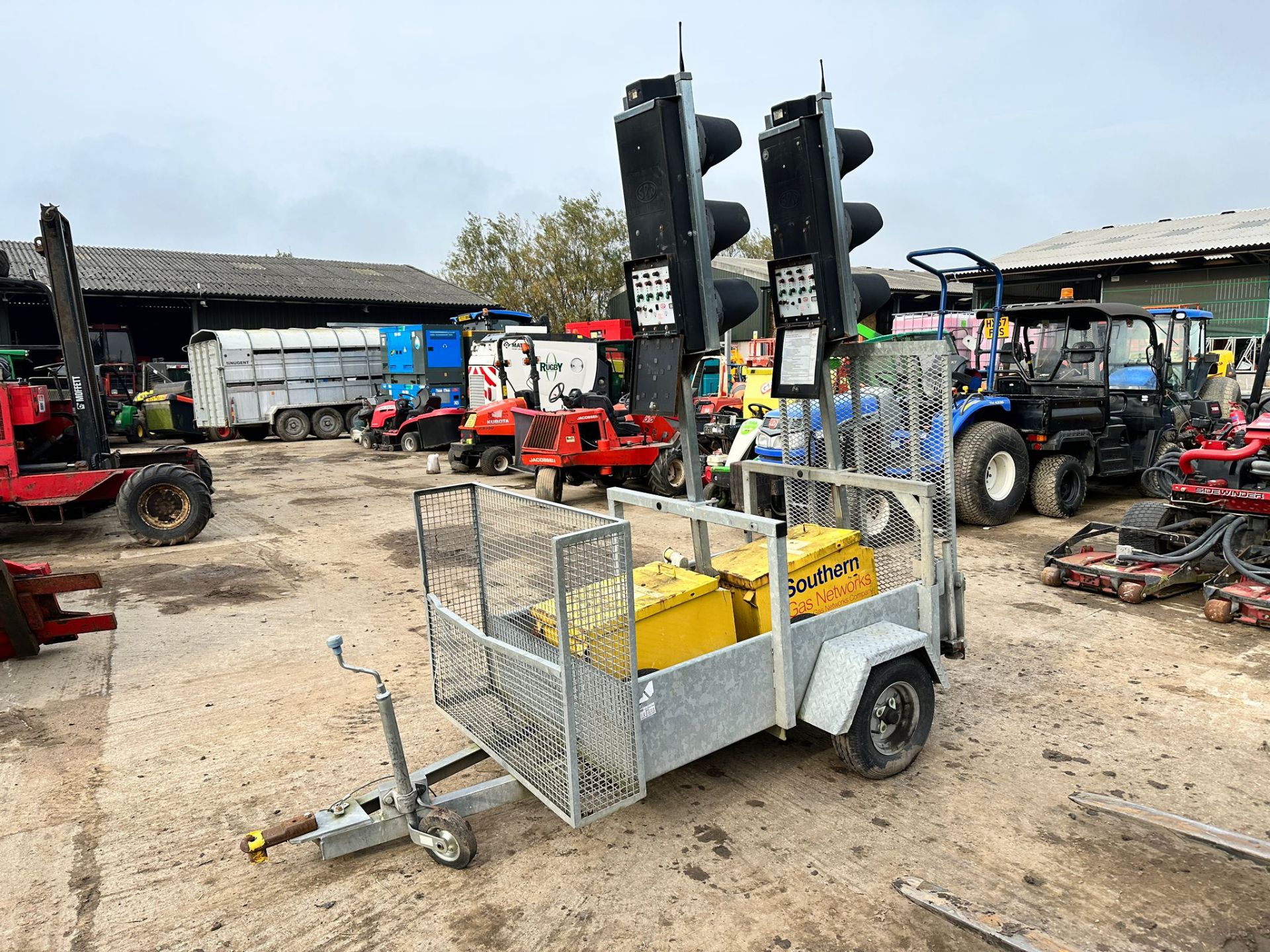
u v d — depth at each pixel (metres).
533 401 10.68
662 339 3.08
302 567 6.76
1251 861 2.65
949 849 2.74
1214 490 5.28
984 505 7.50
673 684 2.67
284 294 23.52
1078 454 8.48
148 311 25.48
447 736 3.65
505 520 3.05
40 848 2.86
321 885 2.64
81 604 5.74
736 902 2.49
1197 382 11.25
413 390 15.88
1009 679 4.16
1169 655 4.46
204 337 17.83
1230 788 3.11
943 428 3.36
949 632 3.52
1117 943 2.28
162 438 19.61
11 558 7.18
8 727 3.79
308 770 3.37
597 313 31.34
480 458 11.66
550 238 30.86
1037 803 3.02
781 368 3.47
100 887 2.65
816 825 2.90
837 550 3.45
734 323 3.23
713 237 3.15
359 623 5.29
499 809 3.07
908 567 3.63
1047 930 2.33
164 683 4.31
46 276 20.00
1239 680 4.11
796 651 2.98
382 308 25.94
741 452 7.64
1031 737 3.54
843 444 3.86
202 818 3.04
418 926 2.43
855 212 3.42
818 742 3.53
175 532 7.57
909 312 28.56
